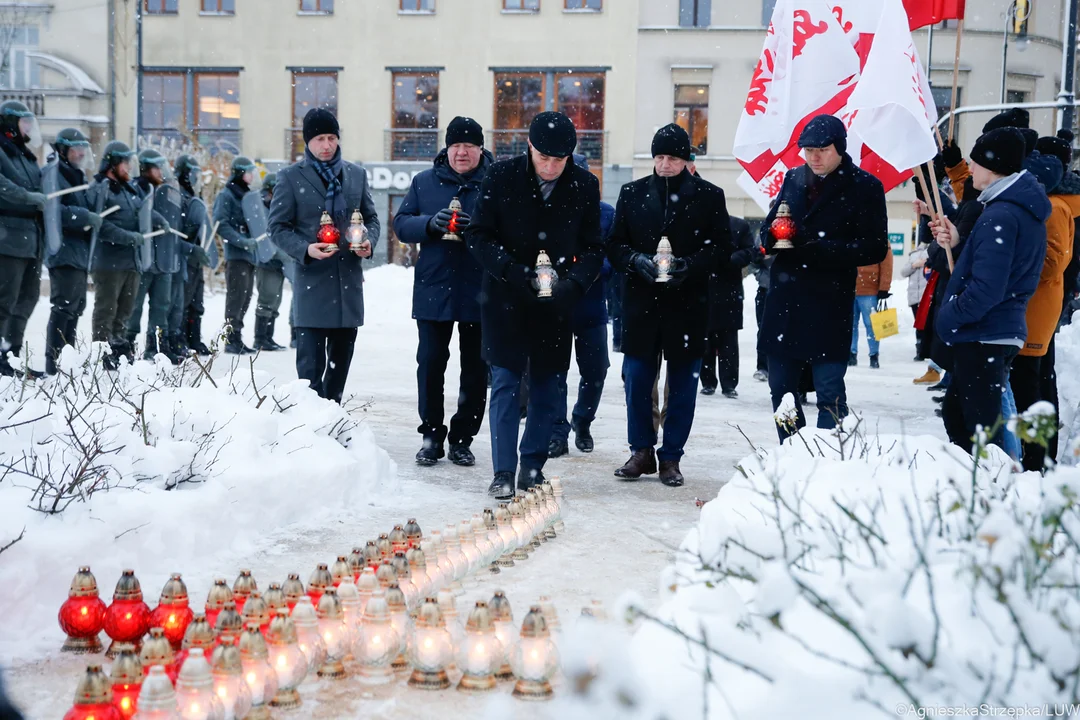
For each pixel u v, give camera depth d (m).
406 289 21.25
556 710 2.33
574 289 5.56
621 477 6.33
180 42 33.22
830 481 3.93
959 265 5.18
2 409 4.79
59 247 8.90
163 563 4.11
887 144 6.05
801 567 2.63
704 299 6.18
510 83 32.91
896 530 3.09
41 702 2.88
